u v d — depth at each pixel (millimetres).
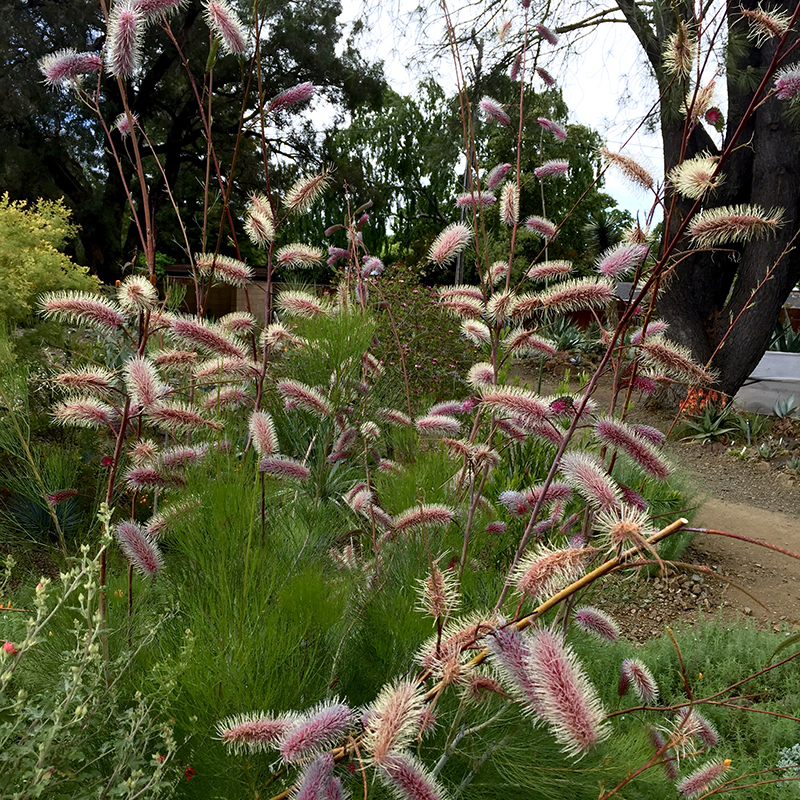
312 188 1157
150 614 1086
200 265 1146
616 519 655
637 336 955
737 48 2248
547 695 577
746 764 1452
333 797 621
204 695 861
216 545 1050
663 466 825
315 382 1749
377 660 1062
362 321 1693
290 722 674
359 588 1163
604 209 9508
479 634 670
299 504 1388
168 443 1343
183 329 1056
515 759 1001
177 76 12172
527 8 1553
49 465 1649
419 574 1152
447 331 4297
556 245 9383
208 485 1082
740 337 5324
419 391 3395
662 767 1056
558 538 1239
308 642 988
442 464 1412
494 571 1362
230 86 13109
